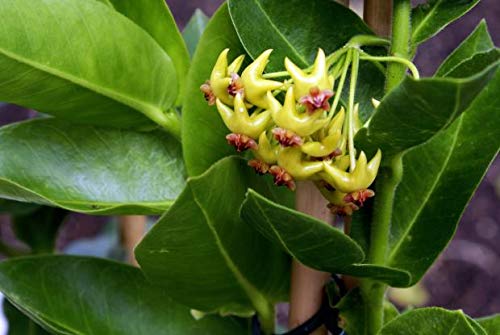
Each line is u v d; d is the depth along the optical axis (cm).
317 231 24
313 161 24
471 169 28
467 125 28
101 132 30
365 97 28
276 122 24
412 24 27
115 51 28
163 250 26
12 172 29
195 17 38
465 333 24
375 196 26
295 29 28
